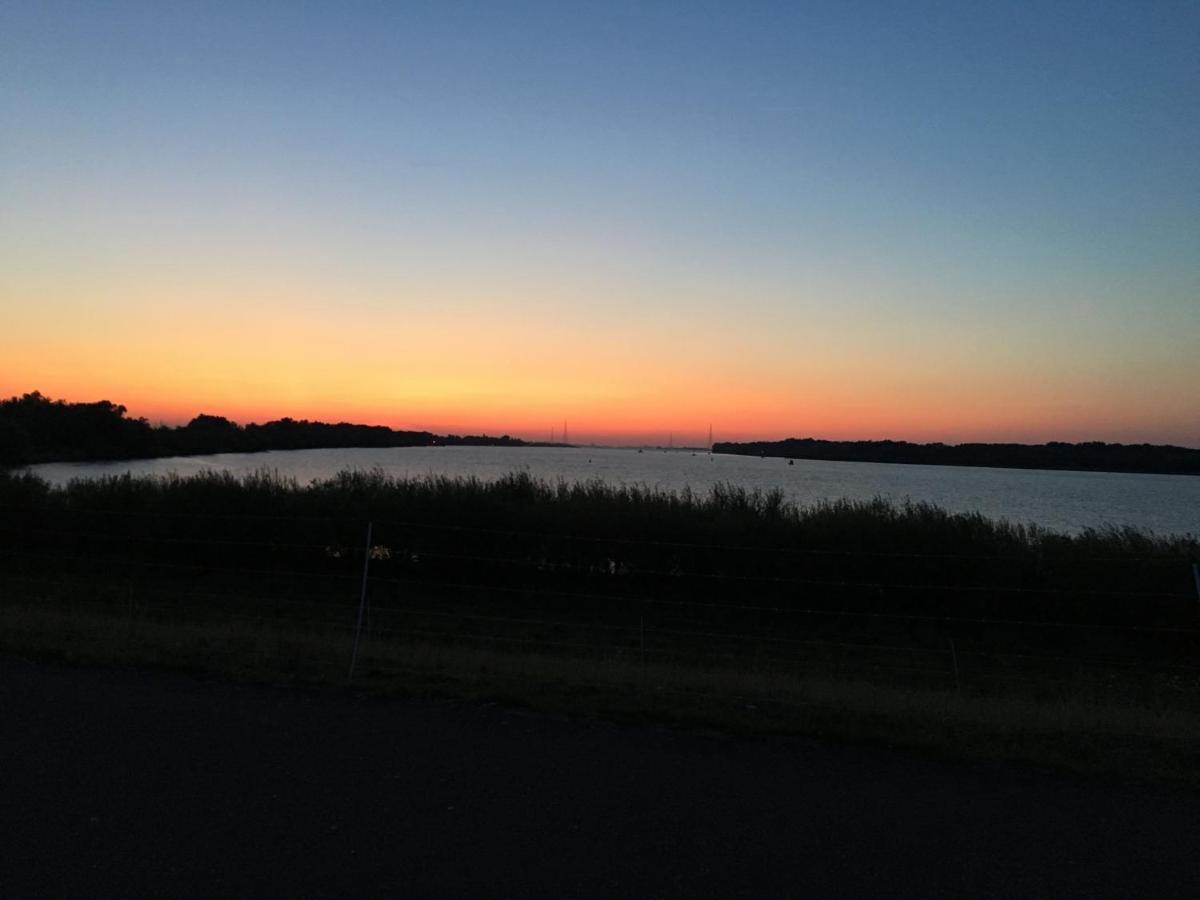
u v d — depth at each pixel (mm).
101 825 3967
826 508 16016
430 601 14766
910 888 3674
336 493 16781
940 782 4969
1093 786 4965
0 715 5539
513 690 6660
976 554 13914
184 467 54781
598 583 15109
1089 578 13242
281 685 6566
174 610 12562
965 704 7254
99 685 6340
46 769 4629
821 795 4699
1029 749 5598
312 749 5125
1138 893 3680
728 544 14664
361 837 3947
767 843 4062
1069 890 3693
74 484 18328
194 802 4262
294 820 4098
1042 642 13086
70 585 14289
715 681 7762
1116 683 10828
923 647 12758
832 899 3561
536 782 4727
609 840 4023
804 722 6102
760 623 13867
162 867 3594
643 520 15102
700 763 5152
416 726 5664
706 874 3730
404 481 17781
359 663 7602
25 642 7520
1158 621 12805
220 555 16094
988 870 3861
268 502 16469
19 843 3768
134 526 16250
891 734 5828
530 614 14039
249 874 3562
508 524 15453
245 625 10938
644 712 6160
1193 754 5586
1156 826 4391
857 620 13820
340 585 15375
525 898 3461
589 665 8539
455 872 3650
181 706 5898
